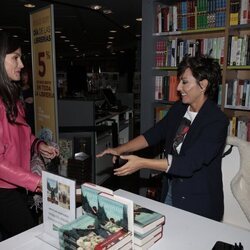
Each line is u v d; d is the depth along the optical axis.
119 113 4.79
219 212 1.62
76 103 3.69
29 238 1.13
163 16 3.02
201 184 1.56
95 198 1.06
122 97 6.25
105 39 10.17
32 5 5.17
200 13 2.76
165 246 1.07
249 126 2.68
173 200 1.63
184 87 1.57
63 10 5.59
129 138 5.62
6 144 1.44
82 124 3.72
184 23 2.88
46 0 4.80
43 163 1.85
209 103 1.55
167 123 1.85
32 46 3.40
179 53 2.96
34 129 3.71
